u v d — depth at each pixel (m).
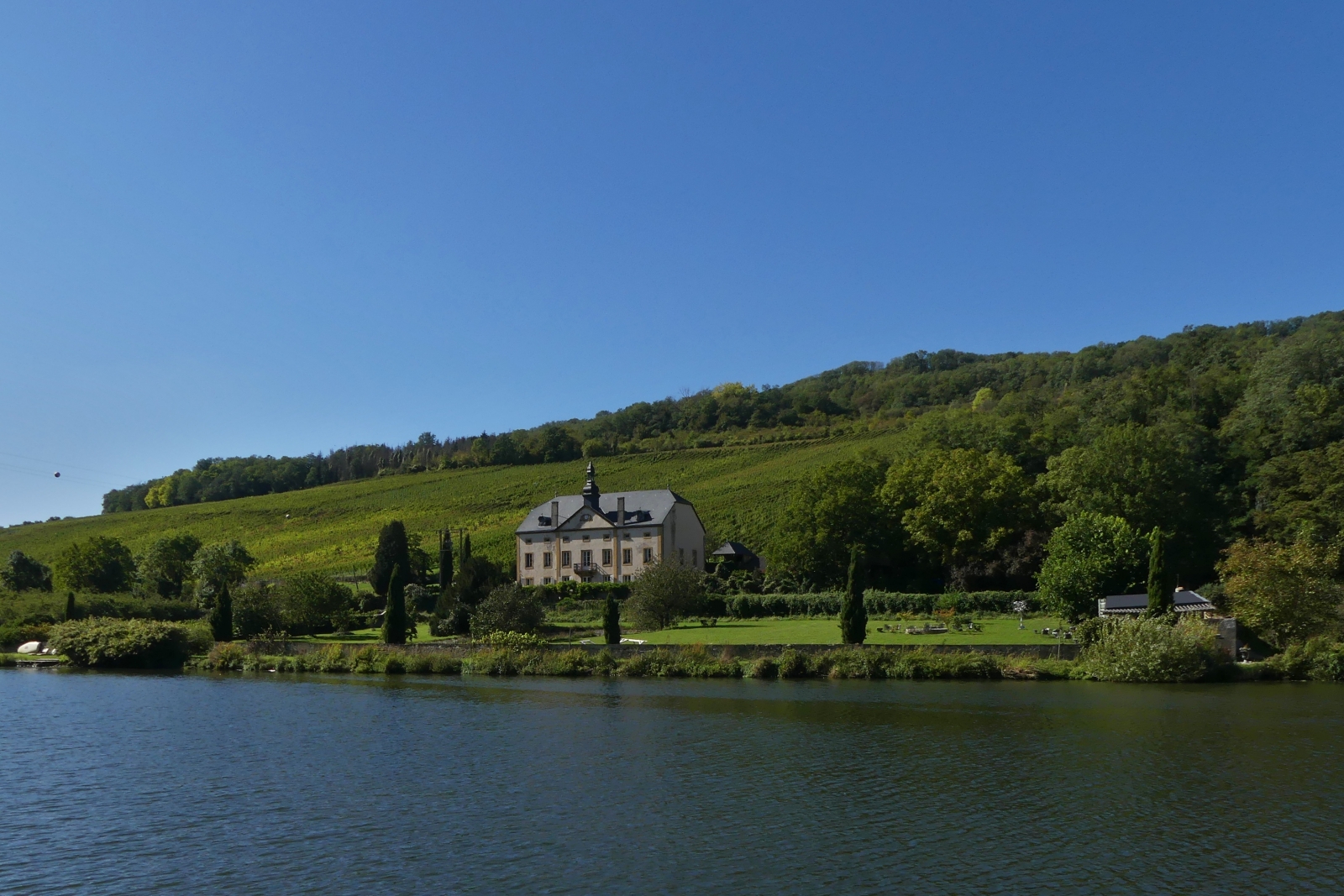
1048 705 51.34
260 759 40.22
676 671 67.38
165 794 34.59
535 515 137.62
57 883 25.72
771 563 114.38
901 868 26.02
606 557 130.00
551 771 37.50
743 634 83.62
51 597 107.06
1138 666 60.12
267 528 188.75
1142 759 38.09
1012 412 148.00
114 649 82.19
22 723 49.97
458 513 183.25
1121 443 99.44
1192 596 70.88
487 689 62.84
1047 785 34.28
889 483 112.25
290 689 63.84
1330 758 37.84
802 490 117.81
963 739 42.59
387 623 84.12
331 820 31.11
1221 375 125.69
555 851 27.69
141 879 25.95
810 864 26.41
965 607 92.88
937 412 161.88
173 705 56.69
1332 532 83.94
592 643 77.62
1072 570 75.50
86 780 36.78
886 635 78.50
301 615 99.69
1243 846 27.41
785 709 51.62
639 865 26.48
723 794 33.66
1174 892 24.12
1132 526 93.88
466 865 26.67
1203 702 51.75
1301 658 60.38
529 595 89.00
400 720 49.59
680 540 131.62
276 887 25.27
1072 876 25.30
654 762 38.75
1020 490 104.88
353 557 160.75
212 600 117.56
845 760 38.75
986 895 24.06
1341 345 109.25
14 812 32.34
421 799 33.44
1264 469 94.69
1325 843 27.61
